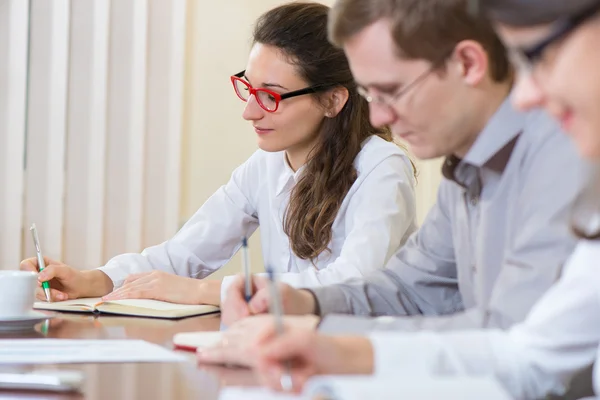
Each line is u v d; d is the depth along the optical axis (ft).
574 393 4.08
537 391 3.99
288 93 7.96
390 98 4.81
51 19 11.09
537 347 3.96
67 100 11.28
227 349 4.63
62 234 11.31
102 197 11.41
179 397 3.92
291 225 8.16
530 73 3.24
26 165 11.16
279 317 3.85
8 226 10.96
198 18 12.05
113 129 11.53
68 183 11.35
